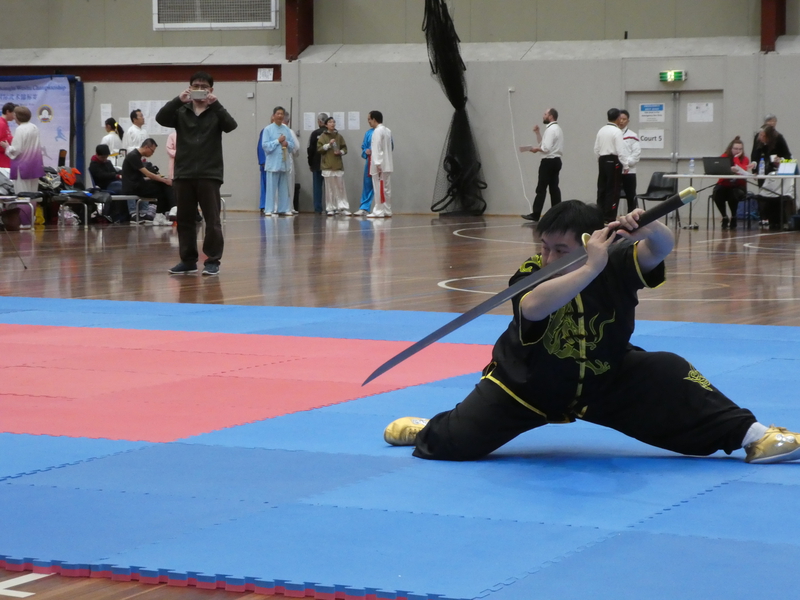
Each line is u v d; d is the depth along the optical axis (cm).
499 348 416
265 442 452
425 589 275
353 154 2703
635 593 270
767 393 547
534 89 2544
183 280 1179
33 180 2006
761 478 388
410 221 2353
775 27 2355
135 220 2208
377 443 450
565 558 298
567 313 393
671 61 2428
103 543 318
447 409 524
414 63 2631
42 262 1369
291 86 2716
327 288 1104
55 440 457
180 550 311
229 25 2753
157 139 2795
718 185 2075
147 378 612
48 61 2839
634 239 363
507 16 2588
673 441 411
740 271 1260
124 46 2828
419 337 778
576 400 405
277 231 1995
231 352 707
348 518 339
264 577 287
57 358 682
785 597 267
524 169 2577
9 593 288
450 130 2580
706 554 301
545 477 390
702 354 682
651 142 2469
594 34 2528
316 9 2738
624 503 354
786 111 2356
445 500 360
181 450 438
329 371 635
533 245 1670
